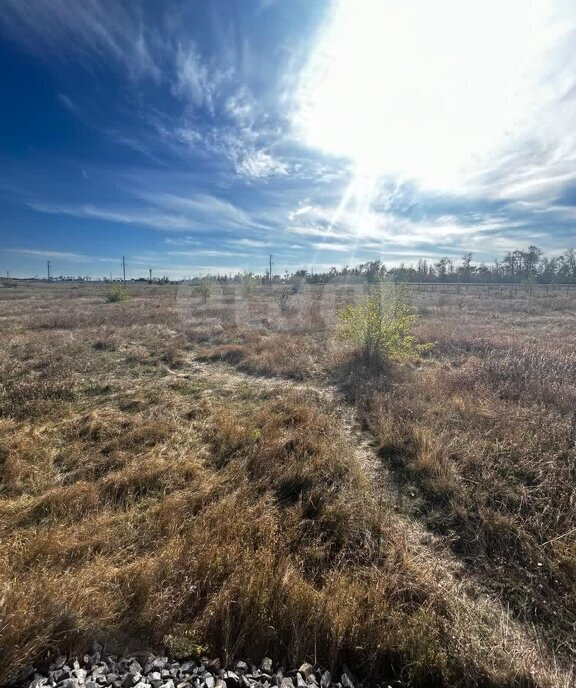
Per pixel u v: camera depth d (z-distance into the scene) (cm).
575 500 286
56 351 850
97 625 179
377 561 243
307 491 316
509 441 381
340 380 671
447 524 287
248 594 194
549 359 661
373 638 180
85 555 231
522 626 202
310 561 240
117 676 161
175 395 591
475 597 221
